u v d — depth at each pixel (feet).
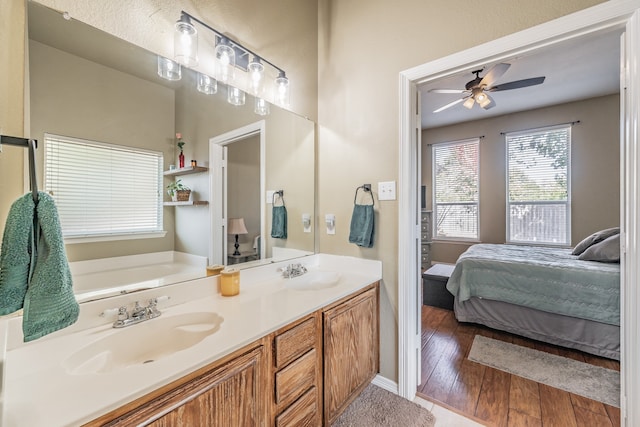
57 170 3.29
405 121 5.61
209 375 2.80
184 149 4.57
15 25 2.97
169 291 4.13
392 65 5.84
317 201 7.06
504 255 9.62
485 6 4.83
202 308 4.06
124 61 3.85
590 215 13.23
